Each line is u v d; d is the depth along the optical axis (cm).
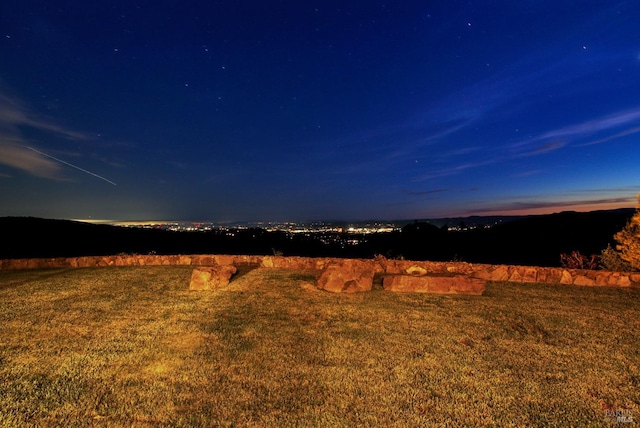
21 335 475
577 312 591
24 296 677
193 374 373
